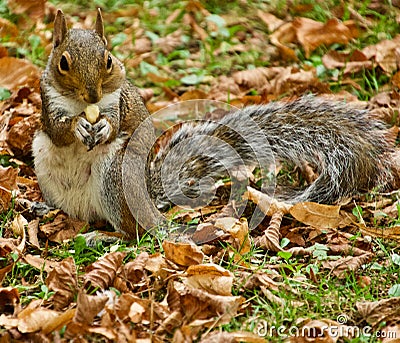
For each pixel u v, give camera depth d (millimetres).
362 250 9234
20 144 11531
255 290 8094
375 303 7828
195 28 14898
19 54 14188
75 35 9203
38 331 7309
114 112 9531
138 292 8141
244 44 14625
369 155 10578
